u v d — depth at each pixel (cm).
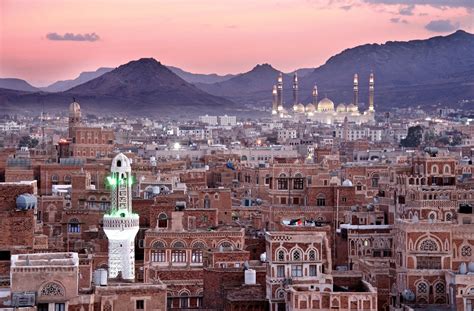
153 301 14612
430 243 18700
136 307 14588
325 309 15375
